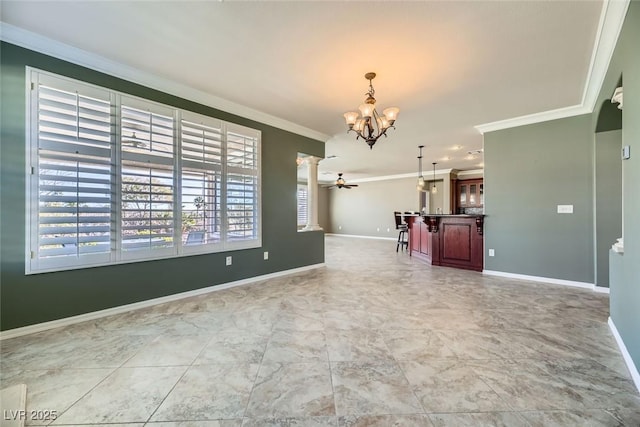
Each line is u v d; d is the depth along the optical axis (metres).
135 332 2.40
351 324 2.57
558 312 2.86
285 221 4.61
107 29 2.22
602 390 1.63
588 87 3.13
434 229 5.39
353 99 3.53
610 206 3.57
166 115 3.15
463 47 2.39
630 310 1.86
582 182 3.81
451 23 2.09
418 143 5.69
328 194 12.70
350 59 2.60
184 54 2.56
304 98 3.50
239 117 3.90
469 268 4.94
